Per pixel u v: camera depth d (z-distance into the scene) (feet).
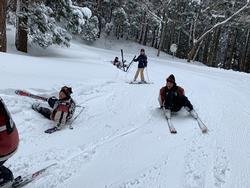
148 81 50.70
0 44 60.54
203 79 61.36
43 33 71.61
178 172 18.65
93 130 24.27
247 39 161.27
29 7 69.26
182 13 163.53
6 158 10.66
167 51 188.55
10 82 32.68
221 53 204.23
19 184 13.16
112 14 164.86
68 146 20.66
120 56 102.53
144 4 162.50
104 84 40.63
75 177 16.92
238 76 80.79
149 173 18.30
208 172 18.83
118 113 29.45
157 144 22.79
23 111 24.80
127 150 21.29
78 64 59.31
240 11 136.05
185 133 25.45
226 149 22.66
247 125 29.07
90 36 146.10
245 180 18.29
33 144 20.24
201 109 33.22
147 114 29.99
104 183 16.74
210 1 149.48
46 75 41.11
